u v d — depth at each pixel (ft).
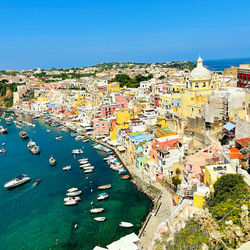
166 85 520.01
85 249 214.90
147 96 567.59
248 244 103.81
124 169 347.77
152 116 441.68
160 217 237.45
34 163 404.36
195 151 290.76
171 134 337.52
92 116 602.44
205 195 178.91
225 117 287.89
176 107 389.19
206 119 295.69
